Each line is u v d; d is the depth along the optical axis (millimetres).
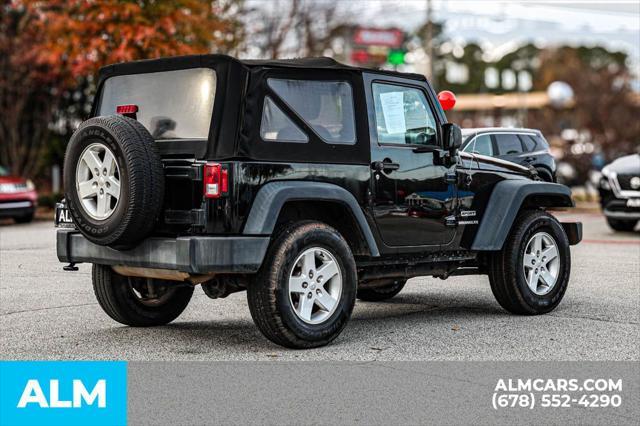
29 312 8336
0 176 19297
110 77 7191
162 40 21047
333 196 6684
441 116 7703
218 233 6258
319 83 6832
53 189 25125
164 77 6793
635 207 16656
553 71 67312
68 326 7668
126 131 6277
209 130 6418
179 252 6219
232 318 8133
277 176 6484
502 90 78562
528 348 6777
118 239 6316
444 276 7980
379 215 7102
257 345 6883
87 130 6406
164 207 6434
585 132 50031
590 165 37062
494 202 7953
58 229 7105
